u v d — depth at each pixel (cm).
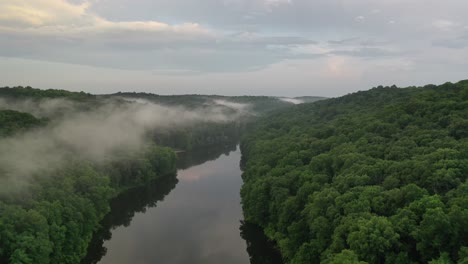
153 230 11956
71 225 8919
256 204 10694
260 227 11038
